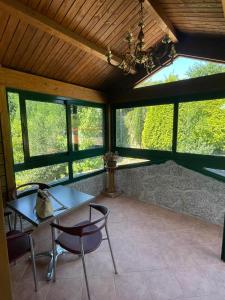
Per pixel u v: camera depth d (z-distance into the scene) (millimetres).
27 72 2549
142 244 2311
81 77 3148
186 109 2967
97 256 2111
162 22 2166
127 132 3822
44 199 1702
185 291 1666
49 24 1898
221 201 2676
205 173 2811
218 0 1679
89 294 1541
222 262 2000
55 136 3098
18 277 1837
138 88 3428
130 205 3457
